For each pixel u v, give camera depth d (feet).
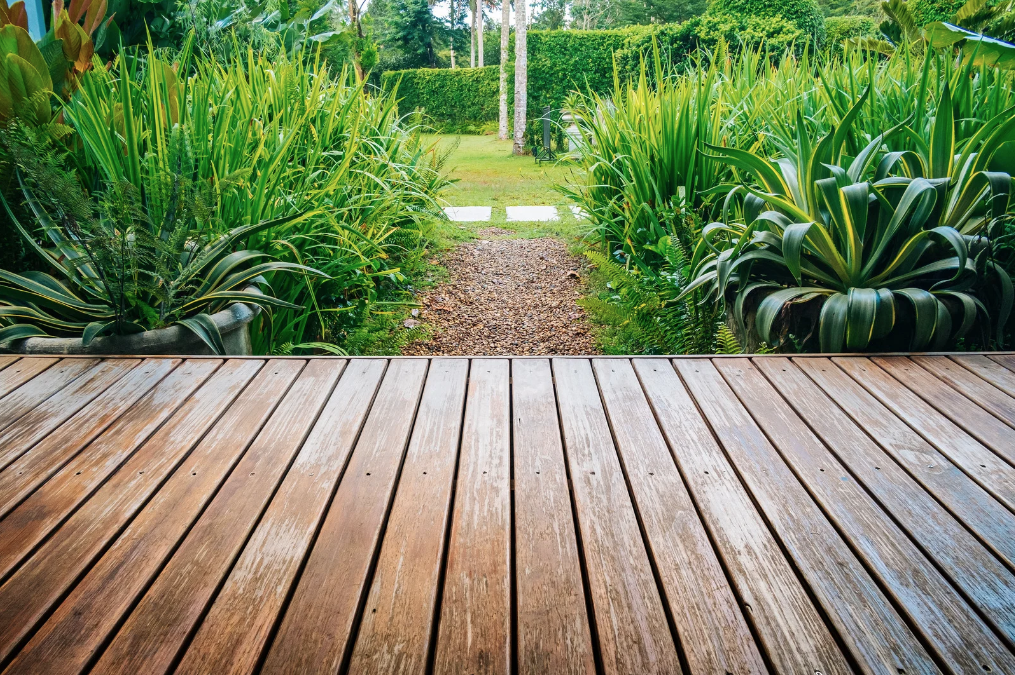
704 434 6.01
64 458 5.58
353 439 5.91
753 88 16.43
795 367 7.53
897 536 4.59
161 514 4.82
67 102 11.11
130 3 17.90
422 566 4.29
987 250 9.00
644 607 3.95
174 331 8.30
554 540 4.56
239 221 9.93
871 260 8.81
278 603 3.97
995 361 7.71
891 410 6.48
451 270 17.12
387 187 14.67
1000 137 8.53
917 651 3.63
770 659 3.58
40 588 4.08
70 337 8.31
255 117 12.37
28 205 9.29
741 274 9.39
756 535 4.61
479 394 6.83
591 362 7.64
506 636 3.73
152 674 3.48
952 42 15.70
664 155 14.48
